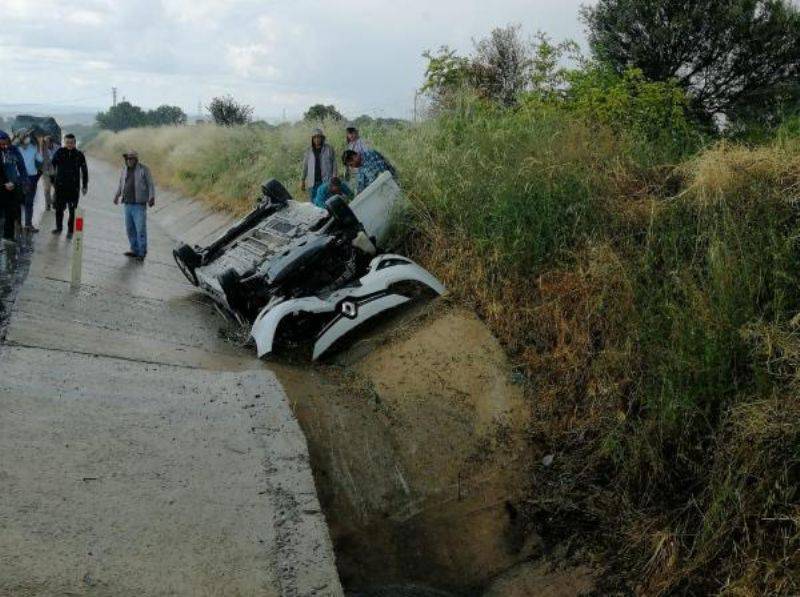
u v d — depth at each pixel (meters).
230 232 9.19
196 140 21.45
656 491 4.42
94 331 6.82
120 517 3.83
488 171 7.93
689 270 5.23
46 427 4.57
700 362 4.50
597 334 5.69
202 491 4.25
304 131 15.78
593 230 6.28
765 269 4.84
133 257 11.09
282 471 4.64
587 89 9.84
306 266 6.87
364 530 4.84
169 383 5.73
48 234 11.80
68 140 11.54
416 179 8.87
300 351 6.96
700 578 3.80
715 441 4.23
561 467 5.04
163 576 3.47
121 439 4.64
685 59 12.23
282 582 3.64
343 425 5.62
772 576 3.49
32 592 3.13
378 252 7.79
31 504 3.74
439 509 5.02
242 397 5.61
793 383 4.09
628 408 4.96
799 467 3.83
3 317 6.54
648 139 8.56
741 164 5.70
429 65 11.49
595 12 13.30
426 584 4.49
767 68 11.95
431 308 6.98
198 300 9.04
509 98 11.89
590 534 4.46
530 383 5.79
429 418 5.73
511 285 6.57
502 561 4.60
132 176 10.83
